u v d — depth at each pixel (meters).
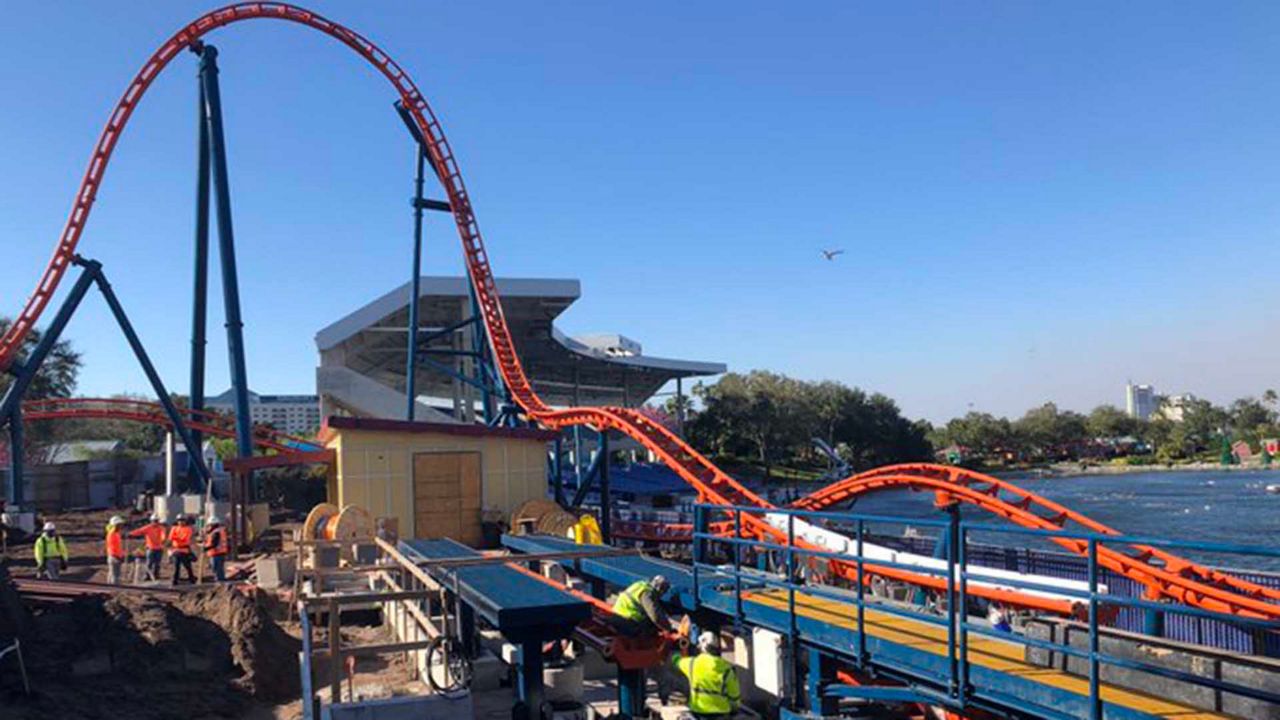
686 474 36.06
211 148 43.97
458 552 19.55
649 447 38.34
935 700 10.45
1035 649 9.84
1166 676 7.65
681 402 125.75
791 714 12.40
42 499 65.12
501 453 36.47
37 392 98.31
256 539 38.25
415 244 52.72
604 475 42.41
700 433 143.38
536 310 88.25
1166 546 7.95
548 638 12.69
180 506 46.19
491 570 16.42
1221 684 7.26
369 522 30.50
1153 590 19.22
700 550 16.66
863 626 11.38
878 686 11.51
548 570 20.91
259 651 17.50
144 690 16.17
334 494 36.50
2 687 15.30
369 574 24.38
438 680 14.30
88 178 45.00
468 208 53.47
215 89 44.38
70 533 45.69
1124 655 8.96
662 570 17.19
